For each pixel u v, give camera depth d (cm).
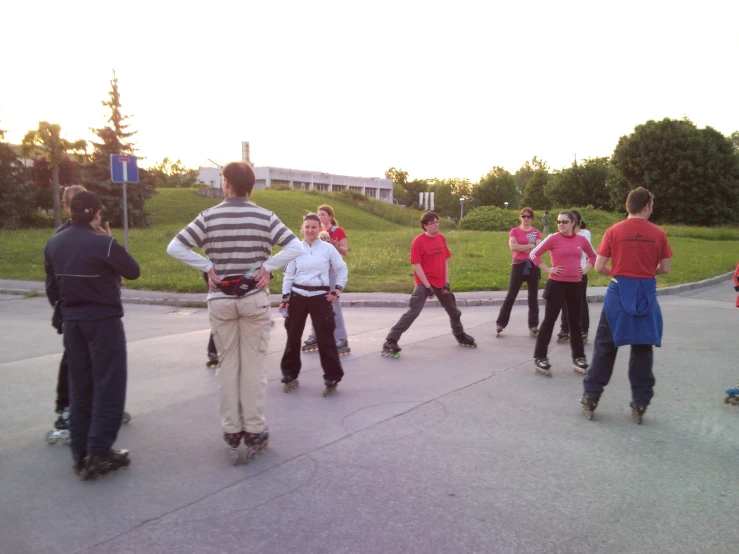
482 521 330
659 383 605
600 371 493
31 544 309
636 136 5431
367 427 479
